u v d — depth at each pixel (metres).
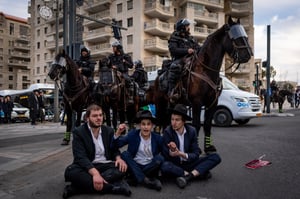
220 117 13.20
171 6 44.56
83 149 4.53
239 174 5.18
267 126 12.73
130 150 4.95
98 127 4.67
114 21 17.95
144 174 4.77
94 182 4.21
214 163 4.86
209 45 6.69
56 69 8.20
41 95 21.66
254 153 6.82
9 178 5.24
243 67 48.47
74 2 11.48
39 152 7.50
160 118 8.78
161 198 4.15
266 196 4.12
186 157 4.86
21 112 25.61
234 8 50.50
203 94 6.55
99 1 46.84
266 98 23.88
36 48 61.97
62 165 6.12
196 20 46.19
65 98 8.71
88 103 9.13
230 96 13.10
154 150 4.98
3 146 8.70
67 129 8.82
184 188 4.54
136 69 12.89
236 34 6.37
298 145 7.70
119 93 9.57
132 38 43.53
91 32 48.16
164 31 43.03
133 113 10.82
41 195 4.39
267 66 22.48
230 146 7.76
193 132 5.15
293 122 14.27
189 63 6.91
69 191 4.27
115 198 4.19
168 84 7.68
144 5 42.94
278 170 5.34
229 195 4.21
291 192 4.23
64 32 12.35
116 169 4.52
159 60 41.56
